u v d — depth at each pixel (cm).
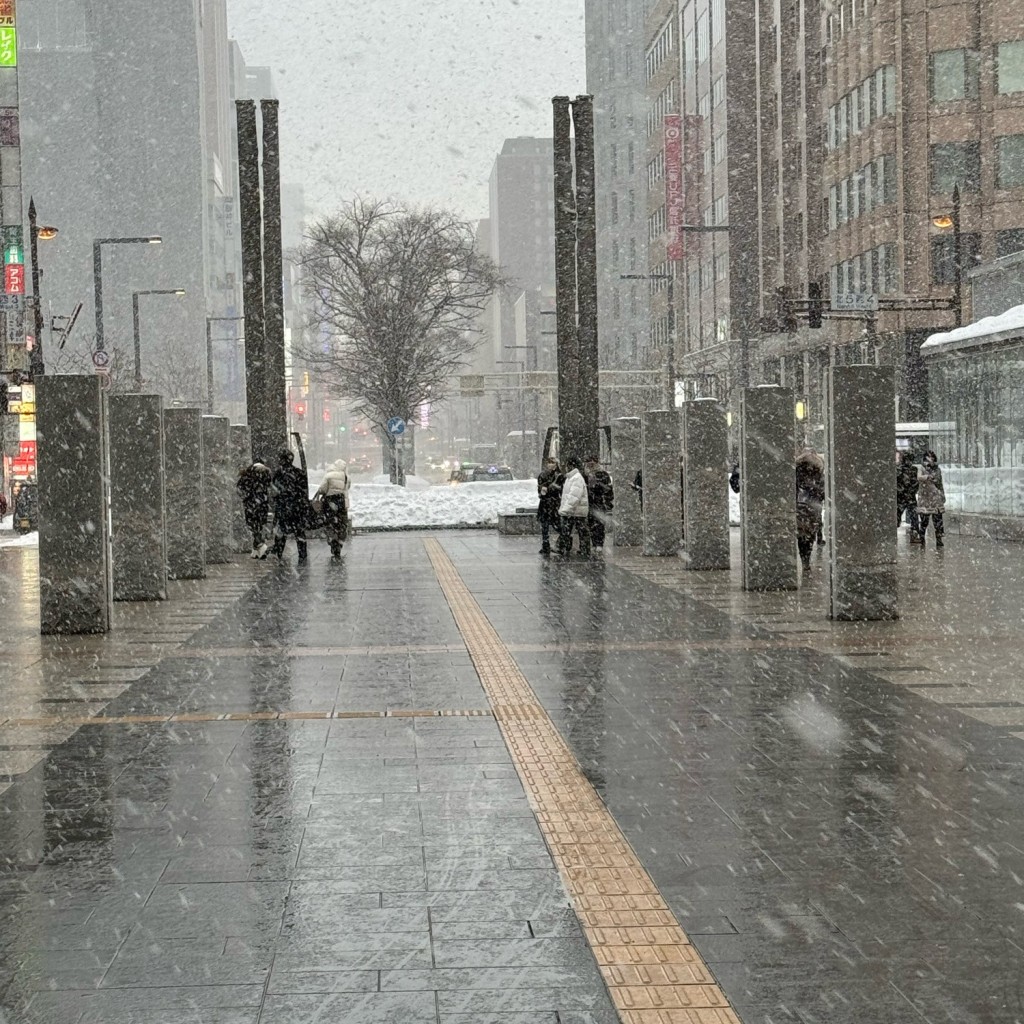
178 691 1073
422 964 474
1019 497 2770
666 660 1197
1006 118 5475
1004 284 3309
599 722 911
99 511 1468
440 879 570
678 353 9512
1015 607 1580
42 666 1227
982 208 5528
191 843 629
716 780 738
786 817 659
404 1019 429
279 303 3197
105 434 1493
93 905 540
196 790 733
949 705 955
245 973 467
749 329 7525
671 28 9906
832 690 1024
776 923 509
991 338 2778
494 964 473
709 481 2194
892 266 5762
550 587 1934
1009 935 493
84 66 12150
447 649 1295
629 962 473
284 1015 432
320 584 2053
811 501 2081
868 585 1461
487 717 937
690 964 470
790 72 7081
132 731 904
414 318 5575
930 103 5594
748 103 7931
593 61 13262
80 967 474
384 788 733
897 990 445
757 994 443
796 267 7100
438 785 738
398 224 5653
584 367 3058
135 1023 428
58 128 12125
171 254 12506
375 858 601
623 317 12838
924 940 490
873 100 5878
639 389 7644
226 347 13362
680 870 577
